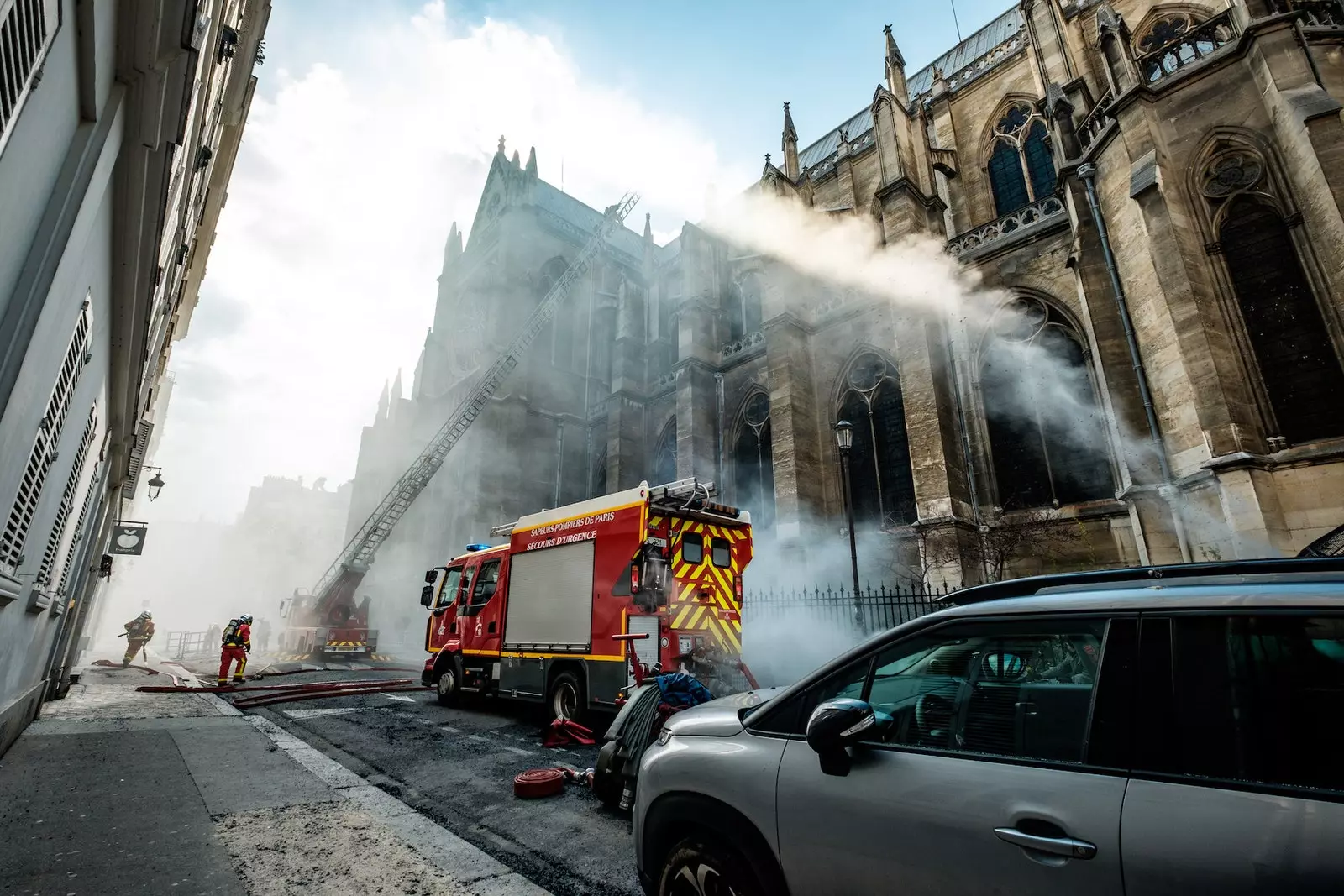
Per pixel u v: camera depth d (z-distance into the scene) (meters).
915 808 2.22
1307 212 11.31
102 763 6.36
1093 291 15.05
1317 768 1.68
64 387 4.57
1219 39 13.31
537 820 5.36
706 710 3.45
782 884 2.53
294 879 3.80
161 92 3.93
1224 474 11.00
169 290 9.66
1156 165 12.89
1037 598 2.46
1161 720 1.93
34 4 2.34
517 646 10.54
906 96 23.92
